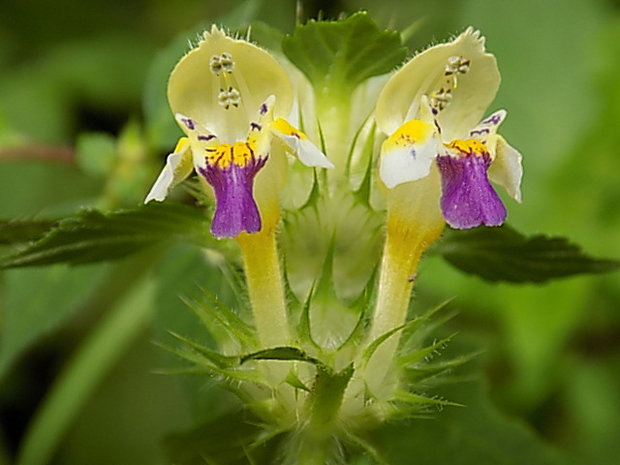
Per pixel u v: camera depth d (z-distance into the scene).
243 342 0.22
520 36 0.30
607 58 0.30
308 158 0.21
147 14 0.36
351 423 0.22
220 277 0.25
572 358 0.29
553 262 0.23
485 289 0.29
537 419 0.29
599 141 0.30
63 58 0.34
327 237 0.22
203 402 0.25
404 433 0.25
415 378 0.22
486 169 0.21
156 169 0.27
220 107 0.22
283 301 0.22
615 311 0.29
